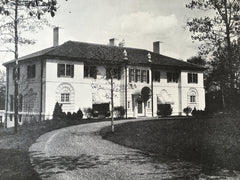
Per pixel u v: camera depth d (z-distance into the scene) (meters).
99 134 22.23
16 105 25.11
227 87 26.98
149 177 9.99
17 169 11.33
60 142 18.23
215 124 21.33
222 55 24.84
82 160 12.91
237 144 14.27
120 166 11.67
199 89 50.06
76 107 38.12
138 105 43.47
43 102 36.25
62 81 37.19
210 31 25.41
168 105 45.28
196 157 12.89
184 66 47.94
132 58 43.88
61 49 38.34
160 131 20.44
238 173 10.34
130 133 20.89
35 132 23.95
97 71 39.97
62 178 10.01
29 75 39.66
